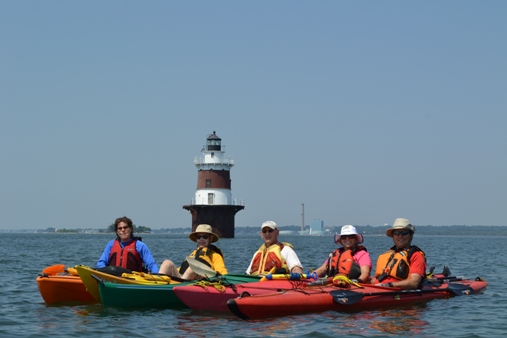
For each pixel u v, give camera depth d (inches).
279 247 597.3
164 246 2568.9
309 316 533.6
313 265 1254.9
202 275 569.3
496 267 1181.1
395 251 598.5
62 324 512.4
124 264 597.3
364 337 466.0
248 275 589.3
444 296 633.6
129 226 602.5
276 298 530.0
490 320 533.3
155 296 567.2
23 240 3782.0
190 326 501.4
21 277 874.8
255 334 473.4
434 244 3117.6
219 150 3400.6
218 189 3383.4
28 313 560.4
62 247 2326.5
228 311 549.6
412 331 487.5
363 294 560.1
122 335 474.3
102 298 561.9
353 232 591.8
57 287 596.4
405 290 583.2
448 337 471.5
